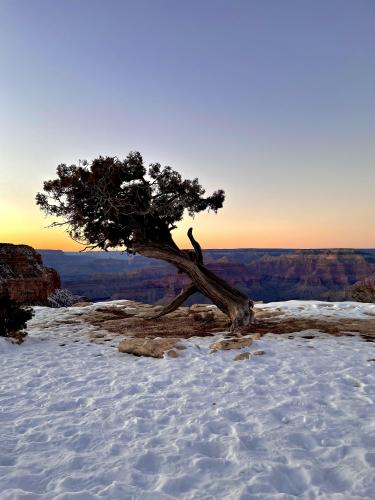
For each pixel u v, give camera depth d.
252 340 12.09
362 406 6.95
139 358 11.26
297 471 4.85
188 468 4.98
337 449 5.37
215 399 7.55
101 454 5.40
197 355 11.12
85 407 7.32
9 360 11.30
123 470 4.92
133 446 5.63
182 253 17.22
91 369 10.15
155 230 17.80
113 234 17.98
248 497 4.26
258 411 6.85
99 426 6.38
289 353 11.08
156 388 8.38
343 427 6.10
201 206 18.62
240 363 10.12
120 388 8.41
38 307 24.02
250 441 5.73
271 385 8.31
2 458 5.26
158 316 18.22
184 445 5.61
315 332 14.23
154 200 17.27
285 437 5.80
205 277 16.34
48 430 6.22
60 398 7.83
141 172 16.91
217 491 4.44
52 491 4.43
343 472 4.80
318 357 10.53
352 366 9.59
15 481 4.62
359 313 18.67
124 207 16.66
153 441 5.79
